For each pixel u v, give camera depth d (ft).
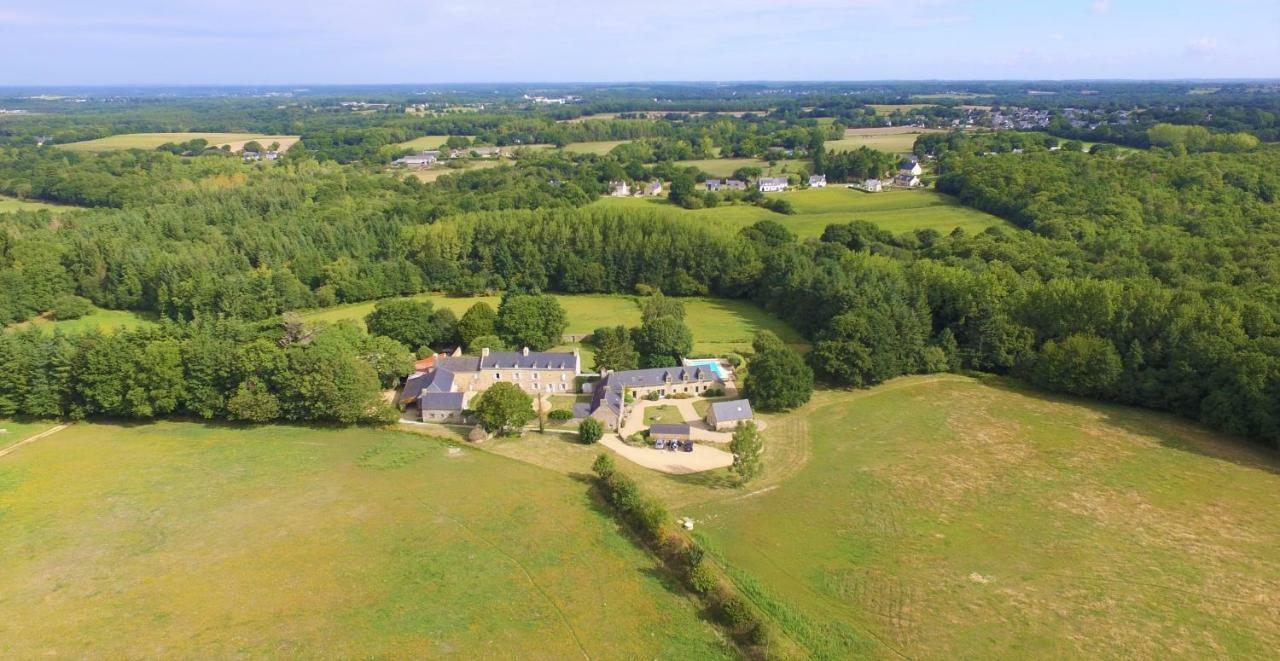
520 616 201.26
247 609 204.13
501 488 274.77
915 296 424.46
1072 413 343.87
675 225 592.60
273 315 510.17
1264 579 217.56
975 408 351.46
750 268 550.36
